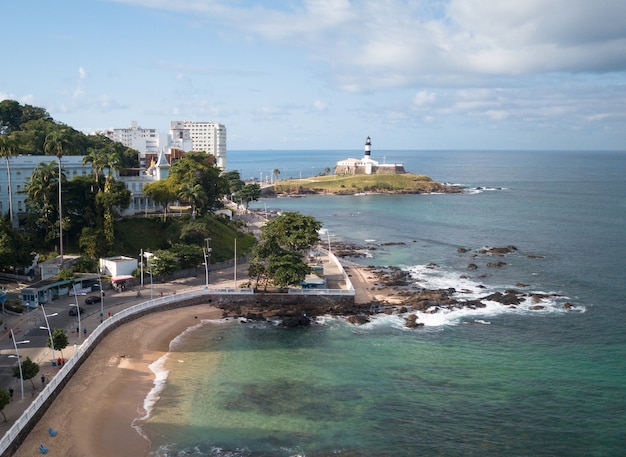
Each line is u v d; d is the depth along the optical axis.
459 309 110.56
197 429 63.84
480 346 91.00
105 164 131.12
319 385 75.94
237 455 59.03
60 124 195.88
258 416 67.19
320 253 164.62
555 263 153.12
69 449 58.44
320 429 64.62
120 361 81.38
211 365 81.81
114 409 67.38
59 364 74.31
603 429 65.06
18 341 82.50
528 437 63.56
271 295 112.19
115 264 117.19
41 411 63.88
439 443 62.22
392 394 73.62
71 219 126.38
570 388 75.56
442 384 76.81
